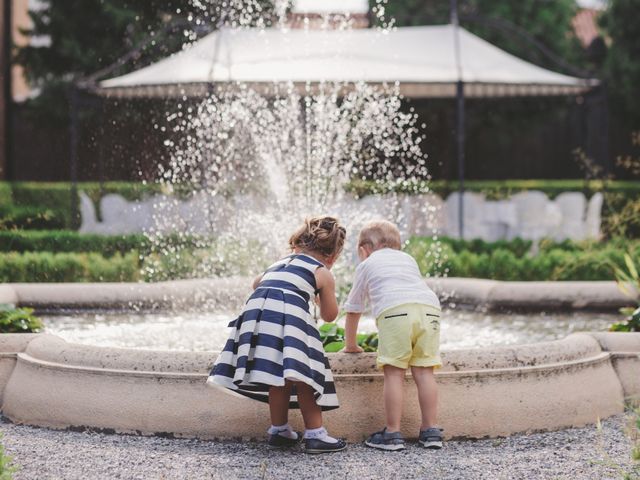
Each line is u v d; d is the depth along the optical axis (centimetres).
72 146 1277
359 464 345
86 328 620
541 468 342
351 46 1300
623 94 2000
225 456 355
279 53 1233
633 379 442
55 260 822
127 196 1384
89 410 391
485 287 721
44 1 1830
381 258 393
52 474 331
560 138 2170
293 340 347
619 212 1309
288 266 371
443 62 1323
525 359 400
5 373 438
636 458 299
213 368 354
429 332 372
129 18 1730
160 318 666
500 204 1294
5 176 1845
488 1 2088
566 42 2177
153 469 337
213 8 1314
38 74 1855
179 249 908
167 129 1366
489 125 2127
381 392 384
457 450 368
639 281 639
